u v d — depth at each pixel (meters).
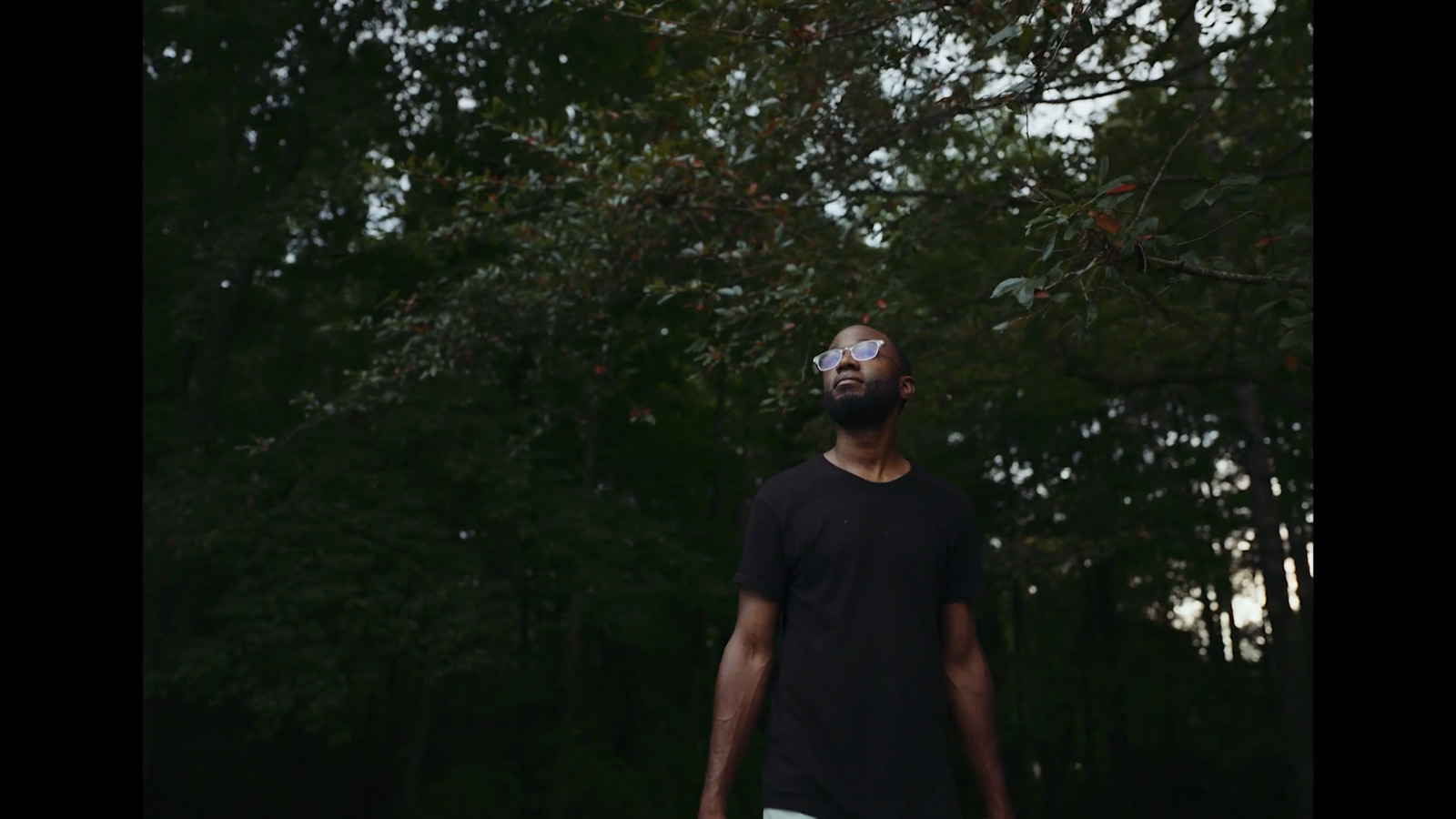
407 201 11.59
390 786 16.97
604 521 14.09
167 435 11.96
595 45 11.67
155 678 11.15
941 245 7.57
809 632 2.24
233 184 12.36
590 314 6.71
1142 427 18.61
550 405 12.84
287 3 11.94
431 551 12.12
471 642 12.34
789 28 4.55
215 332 12.52
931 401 10.09
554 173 6.54
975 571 2.34
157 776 15.82
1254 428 14.12
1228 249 7.86
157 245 11.60
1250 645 20.22
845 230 6.22
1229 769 18.75
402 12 12.41
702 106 5.46
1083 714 21.27
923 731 2.20
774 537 2.30
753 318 5.57
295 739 16.86
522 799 15.43
